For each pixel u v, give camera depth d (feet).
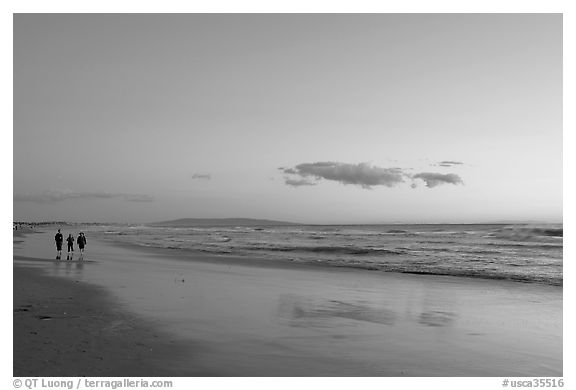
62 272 61.77
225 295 47.32
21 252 100.53
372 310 41.81
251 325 33.96
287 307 41.73
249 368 24.41
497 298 50.31
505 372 25.50
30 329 29.09
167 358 25.30
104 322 32.24
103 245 151.43
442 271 77.51
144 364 24.16
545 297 51.21
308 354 27.30
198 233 328.70
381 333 33.04
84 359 24.18
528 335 33.45
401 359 27.09
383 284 60.44
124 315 34.94
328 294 50.39
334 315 38.83
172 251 122.31
